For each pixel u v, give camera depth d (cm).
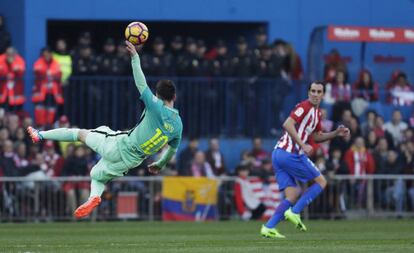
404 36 6738
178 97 6378
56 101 6162
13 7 6544
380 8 6962
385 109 6756
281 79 6519
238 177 5888
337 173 6062
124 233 4528
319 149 6028
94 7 6581
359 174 6072
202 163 5988
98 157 6056
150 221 5753
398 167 6178
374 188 6028
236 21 6750
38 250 3312
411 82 7069
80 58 6275
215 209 5869
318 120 4050
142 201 5822
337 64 6575
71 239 4050
